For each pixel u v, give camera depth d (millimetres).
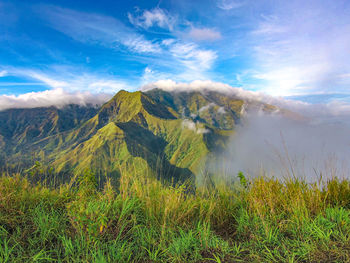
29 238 2924
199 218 3732
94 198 3934
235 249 2834
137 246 2896
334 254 2541
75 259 2547
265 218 3467
